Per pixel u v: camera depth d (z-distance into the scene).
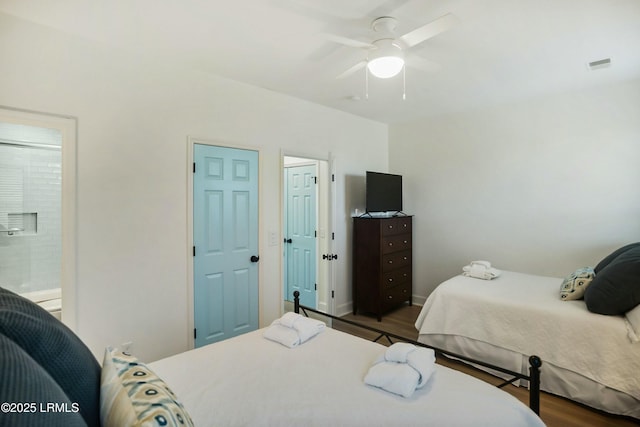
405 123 4.92
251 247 3.34
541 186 3.77
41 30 2.15
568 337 2.36
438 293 3.12
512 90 3.49
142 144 2.59
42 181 2.62
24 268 2.57
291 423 1.25
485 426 1.25
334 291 4.27
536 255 3.82
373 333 3.76
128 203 2.52
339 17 2.05
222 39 2.34
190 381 1.52
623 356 2.14
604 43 2.43
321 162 4.35
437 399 1.39
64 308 2.25
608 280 2.29
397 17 2.05
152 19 2.09
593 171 3.44
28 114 2.11
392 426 1.24
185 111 2.83
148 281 2.63
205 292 2.99
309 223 4.54
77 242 2.30
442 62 2.76
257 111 3.36
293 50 2.52
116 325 2.47
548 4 1.92
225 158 3.12
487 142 4.15
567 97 3.57
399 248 4.46
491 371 2.73
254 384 1.50
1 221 2.49
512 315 2.64
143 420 0.81
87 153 2.34
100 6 1.94
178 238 2.80
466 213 4.35
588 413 2.24
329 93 3.58
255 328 3.38
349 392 1.45
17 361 0.58
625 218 3.28
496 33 2.27
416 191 4.82
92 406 0.92
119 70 2.47
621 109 3.28
